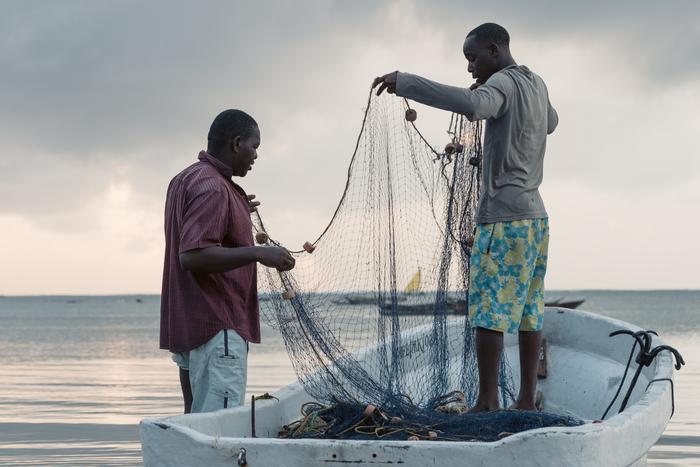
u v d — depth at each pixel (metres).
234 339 4.66
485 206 4.49
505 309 4.43
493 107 4.27
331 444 3.24
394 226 4.80
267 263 4.39
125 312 183.50
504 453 3.12
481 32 4.65
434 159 5.04
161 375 24.27
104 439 10.86
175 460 3.39
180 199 4.61
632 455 3.49
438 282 5.21
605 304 193.50
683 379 19.77
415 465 3.18
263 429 4.31
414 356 5.70
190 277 4.66
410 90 4.23
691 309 144.38
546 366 5.96
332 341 4.66
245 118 4.87
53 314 171.88
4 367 28.70
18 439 10.89
